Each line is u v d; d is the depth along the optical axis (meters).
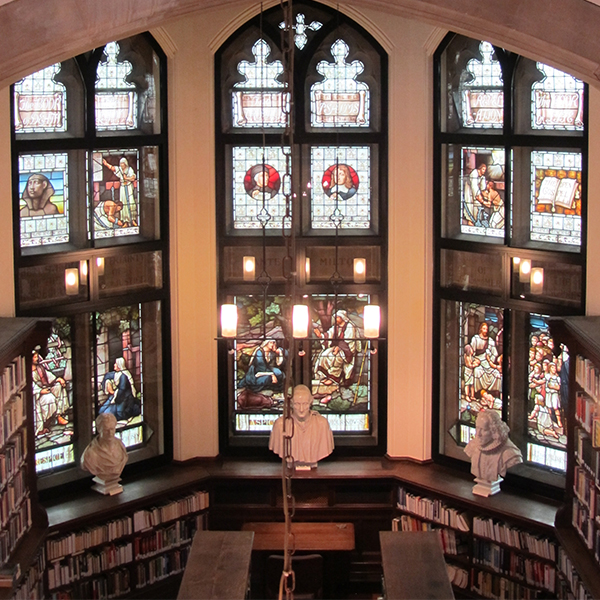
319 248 11.10
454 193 10.73
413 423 10.98
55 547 9.62
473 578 10.22
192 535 10.66
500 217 10.38
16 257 9.66
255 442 11.28
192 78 10.66
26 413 9.27
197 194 10.83
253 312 11.15
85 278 10.30
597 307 9.47
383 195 10.95
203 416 11.09
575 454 9.26
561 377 10.06
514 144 10.07
